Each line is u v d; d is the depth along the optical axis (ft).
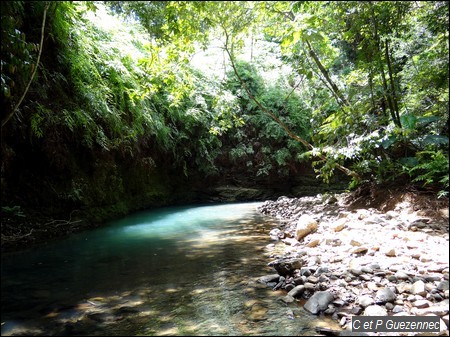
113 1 18.01
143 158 27.81
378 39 17.94
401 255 10.90
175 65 20.06
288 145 37.50
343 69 29.86
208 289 9.50
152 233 17.97
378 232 13.51
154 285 9.88
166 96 29.40
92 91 19.77
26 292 9.43
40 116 16.57
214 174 36.22
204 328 7.23
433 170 15.90
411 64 21.06
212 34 19.21
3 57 12.50
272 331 7.04
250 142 38.04
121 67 22.75
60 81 18.56
